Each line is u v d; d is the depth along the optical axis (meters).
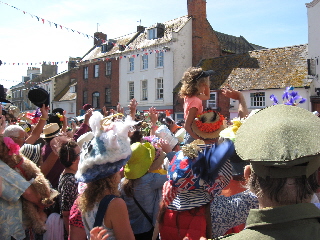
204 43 24.12
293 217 1.12
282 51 19.61
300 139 1.07
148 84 24.73
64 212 2.97
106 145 2.12
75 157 3.10
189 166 2.17
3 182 2.48
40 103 4.00
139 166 2.92
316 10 17.03
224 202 2.19
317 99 16.41
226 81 19.94
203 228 2.15
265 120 1.21
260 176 1.19
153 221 2.92
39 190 2.77
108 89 28.45
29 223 2.77
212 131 3.02
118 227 2.10
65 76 38.00
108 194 2.19
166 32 24.50
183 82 3.26
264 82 18.23
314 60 17.05
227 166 2.16
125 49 26.50
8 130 3.87
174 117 22.45
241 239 1.17
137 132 3.48
